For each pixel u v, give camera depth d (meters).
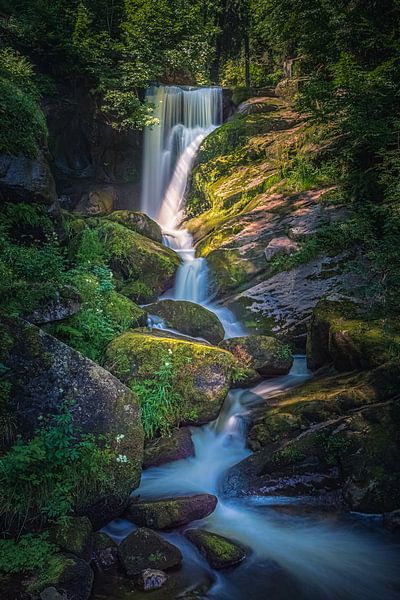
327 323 7.87
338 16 14.02
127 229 10.59
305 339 8.95
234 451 6.51
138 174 17.17
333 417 6.28
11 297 6.01
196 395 6.71
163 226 15.09
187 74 20.84
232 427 6.87
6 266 6.73
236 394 7.58
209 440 6.70
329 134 11.99
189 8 19.27
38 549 4.26
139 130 16.88
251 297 9.77
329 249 9.74
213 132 15.77
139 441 5.41
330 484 5.68
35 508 4.51
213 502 5.45
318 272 9.55
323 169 11.81
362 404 6.32
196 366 6.84
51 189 8.67
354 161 11.19
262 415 6.77
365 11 14.03
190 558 4.74
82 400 5.18
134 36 16.92
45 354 5.11
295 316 9.22
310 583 4.51
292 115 15.93
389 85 10.34
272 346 8.32
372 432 5.77
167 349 6.89
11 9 14.97
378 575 4.62
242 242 10.85
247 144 14.79
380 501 5.30
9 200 8.20
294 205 11.38
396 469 5.43
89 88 16.22
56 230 8.91
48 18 15.45
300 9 16.31
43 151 9.15
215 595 4.33
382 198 10.33
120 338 7.16
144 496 5.59
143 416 6.45
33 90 12.07
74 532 4.48
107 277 8.73
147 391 6.57
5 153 8.10
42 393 5.00
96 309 7.53
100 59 15.69
